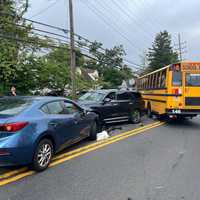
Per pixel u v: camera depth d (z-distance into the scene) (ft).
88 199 17.11
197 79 47.21
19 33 75.15
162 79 50.85
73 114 28.17
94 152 28.32
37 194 17.83
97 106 41.47
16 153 20.11
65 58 89.66
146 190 18.53
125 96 48.49
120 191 18.33
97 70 202.18
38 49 78.74
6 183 19.67
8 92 65.62
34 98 24.38
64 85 82.89
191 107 47.06
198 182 20.06
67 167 23.34
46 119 22.99
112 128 43.86
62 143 25.41
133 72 203.51
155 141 34.53
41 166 22.24
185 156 27.25
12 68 65.00
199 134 40.22
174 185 19.44
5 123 20.15
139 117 51.42
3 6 74.02
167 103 47.75
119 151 28.91
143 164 24.40
